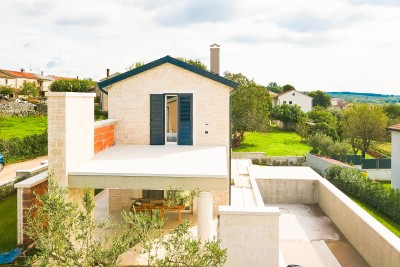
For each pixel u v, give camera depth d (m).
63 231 5.82
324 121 59.22
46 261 5.59
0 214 14.75
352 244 14.06
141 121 14.61
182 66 14.21
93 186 9.59
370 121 41.47
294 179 19.91
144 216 6.07
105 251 5.70
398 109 69.44
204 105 14.35
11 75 93.94
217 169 9.98
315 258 12.94
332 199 16.98
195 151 13.07
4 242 11.50
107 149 13.45
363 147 42.81
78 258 5.71
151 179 9.52
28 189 11.02
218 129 14.38
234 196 14.17
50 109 9.38
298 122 60.84
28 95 82.00
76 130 10.14
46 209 5.98
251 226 8.68
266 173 21.67
